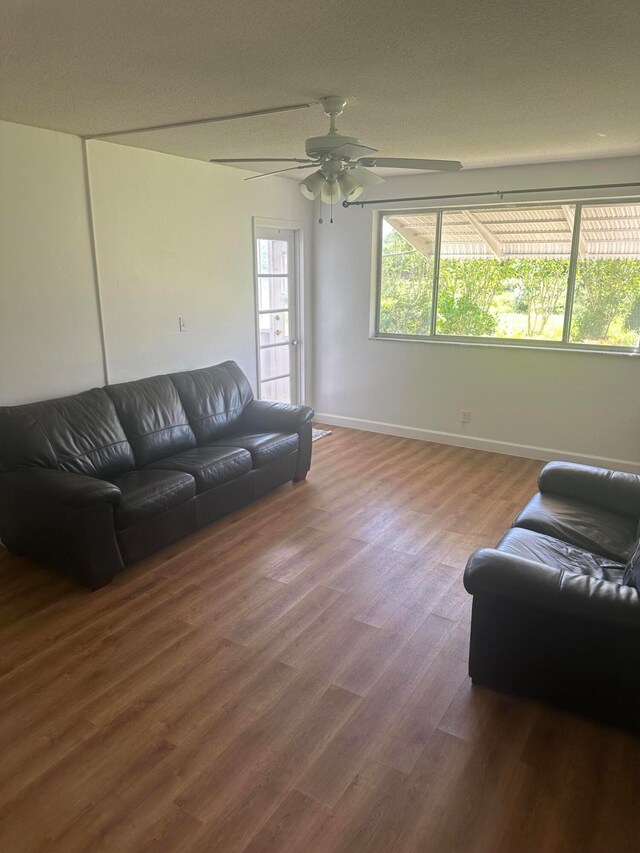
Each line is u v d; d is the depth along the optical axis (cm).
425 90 265
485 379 523
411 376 562
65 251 363
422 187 514
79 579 300
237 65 232
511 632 217
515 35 204
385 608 287
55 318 363
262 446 408
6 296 334
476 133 352
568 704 215
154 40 207
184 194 442
